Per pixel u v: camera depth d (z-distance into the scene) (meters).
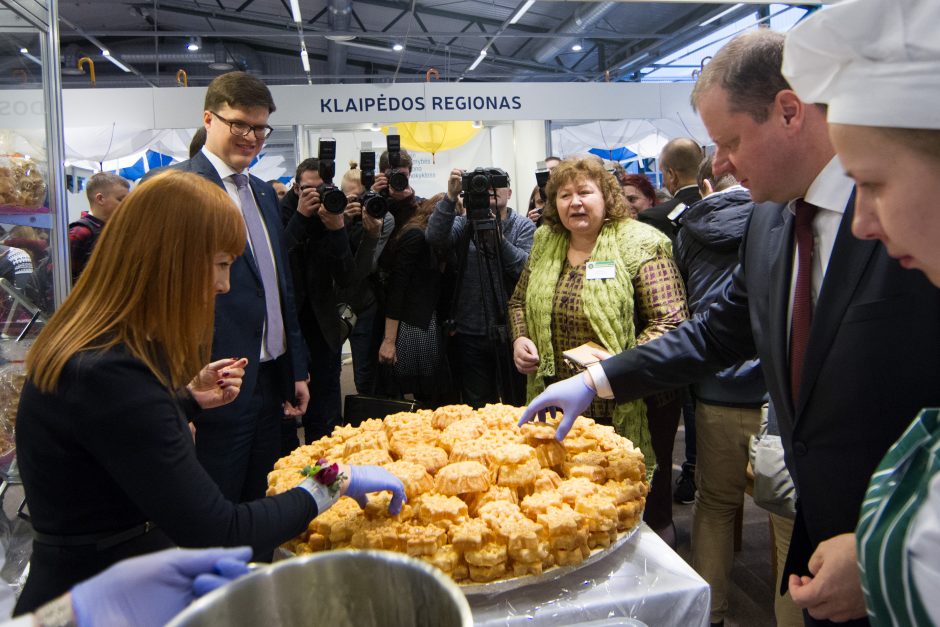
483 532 0.99
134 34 7.35
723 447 1.97
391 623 0.49
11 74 1.58
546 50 9.14
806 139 0.95
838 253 0.90
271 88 5.78
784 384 1.03
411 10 7.25
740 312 1.27
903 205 0.49
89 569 0.91
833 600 0.80
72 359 0.84
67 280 1.72
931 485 0.49
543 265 2.07
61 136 1.69
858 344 0.87
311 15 8.55
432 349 2.79
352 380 5.56
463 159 6.93
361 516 1.07
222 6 8.36
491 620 0.93
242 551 0.59
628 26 8.09
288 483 1.18
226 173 1.96
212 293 0.95
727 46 1.02
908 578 0.49
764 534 2.79
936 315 0.82
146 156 6.50
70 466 0.88
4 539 1.47
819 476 0.93
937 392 0.83
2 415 1.50
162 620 0.53
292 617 0.50
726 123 1.00
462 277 2.72
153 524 0.96
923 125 0.46
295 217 2.60
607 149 6.59
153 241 0.89
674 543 1.93
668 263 1.91
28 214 1.59
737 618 2.17
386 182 3.26
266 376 2.09
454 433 1.31
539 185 2.99
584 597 0.98
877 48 0.48
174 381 0.92
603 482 1.21
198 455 1.82
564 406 1.31
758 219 1.17
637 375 1.31
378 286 3.16
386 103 5.92
